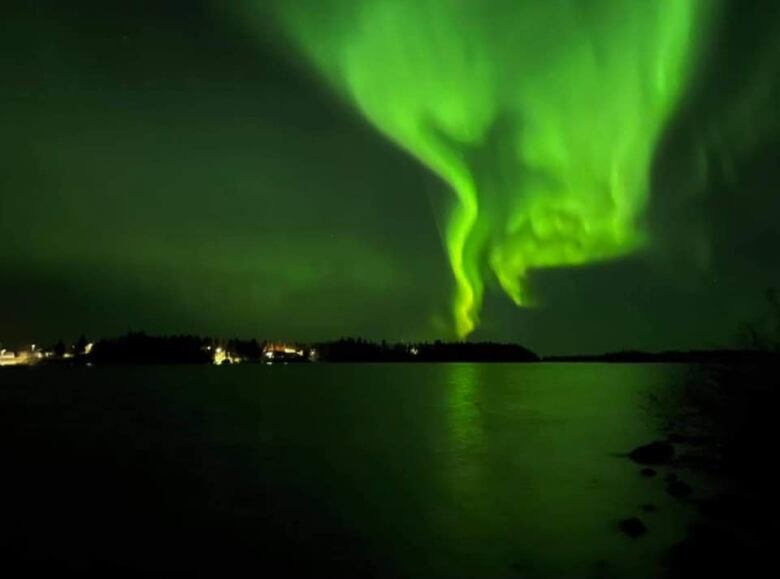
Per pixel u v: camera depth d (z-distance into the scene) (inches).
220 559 449.7
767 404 657.0
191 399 2400.3
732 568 378.0
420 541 486.6
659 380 3435.0
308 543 487.5
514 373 6525.6
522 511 575.5
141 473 808.3
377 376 5615.2
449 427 1336.1
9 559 453.7
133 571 427.5
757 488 587.2
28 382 4124.0
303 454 969.5
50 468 851.4
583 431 1218.0
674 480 655.1
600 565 410.6
